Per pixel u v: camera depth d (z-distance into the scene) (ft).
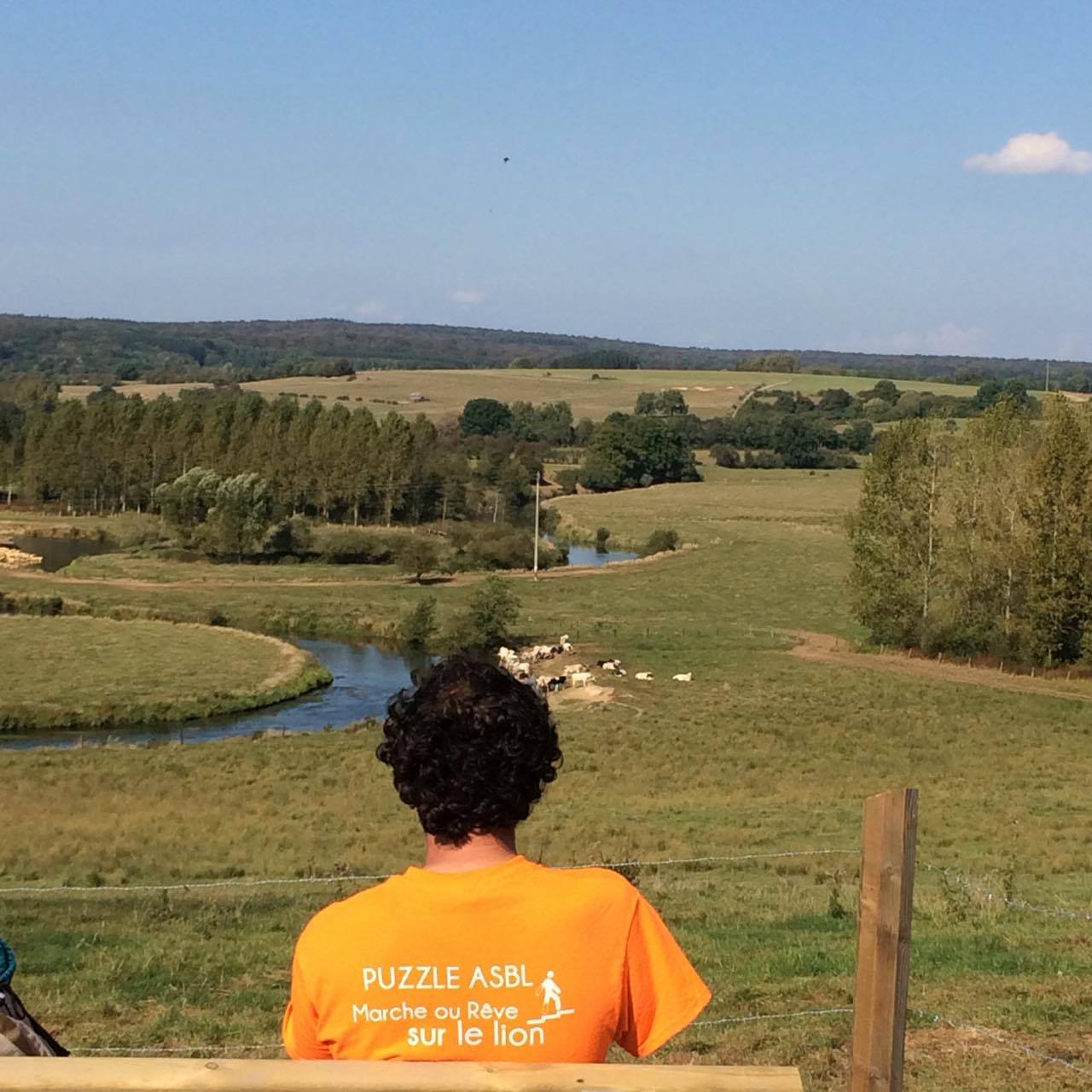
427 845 10.46
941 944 45.27
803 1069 30.60
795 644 247.91
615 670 214.07
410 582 336.90
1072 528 212.64
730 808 103.71
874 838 13.00
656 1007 9.87
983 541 228.02
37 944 47.57
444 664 10.64
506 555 364.79
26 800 110.32
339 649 253.24
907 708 178.81
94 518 465.06
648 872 70.64
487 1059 9.62
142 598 297.33
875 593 239.09
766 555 386.52
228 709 193.98
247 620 278.05
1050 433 217.36
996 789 116.26
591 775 124.77
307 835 90.58
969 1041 32.71
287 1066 9.22
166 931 51.11
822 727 160.25
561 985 9.64
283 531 381.40
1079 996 36.99
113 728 182.50
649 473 583.99
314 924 10.03
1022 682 205.98
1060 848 81.15
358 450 451.53
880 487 241.14
